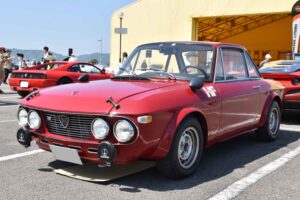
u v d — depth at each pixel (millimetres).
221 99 4691
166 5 23609
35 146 5684
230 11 21375
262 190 3977
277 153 5562
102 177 4180
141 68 5035
